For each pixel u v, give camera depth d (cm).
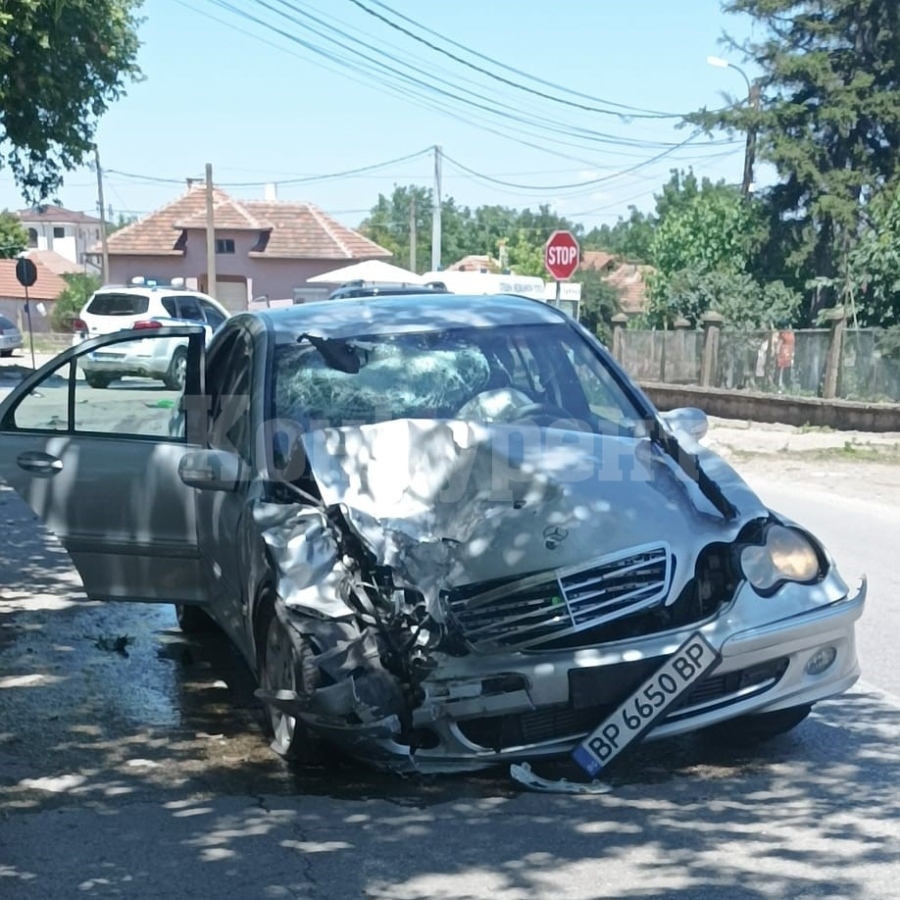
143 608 764
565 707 451
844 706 570
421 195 10556
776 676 479
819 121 3003
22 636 700
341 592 466
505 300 679
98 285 6119
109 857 414
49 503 626
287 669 472
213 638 698
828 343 1914
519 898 380
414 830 434
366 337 615
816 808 450
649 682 452
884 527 1066
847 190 2997
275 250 5109
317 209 5403
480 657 450
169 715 568
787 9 3050
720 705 468
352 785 480
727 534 491
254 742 531
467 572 465
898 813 445
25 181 2408
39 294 7075
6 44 1922
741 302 2848
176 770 497
